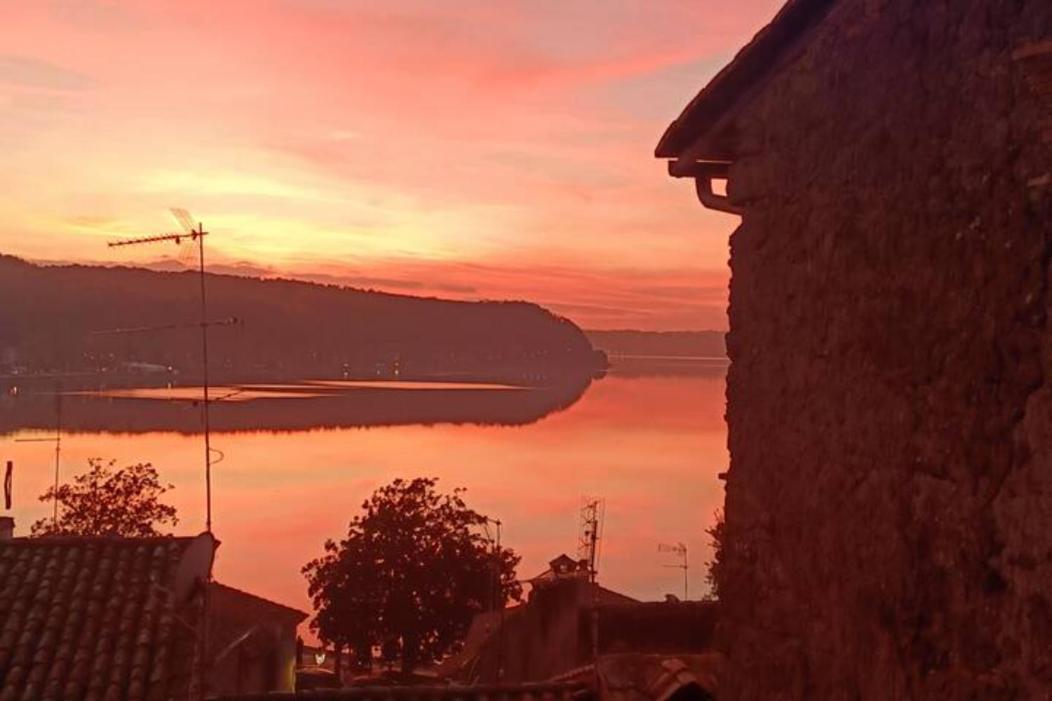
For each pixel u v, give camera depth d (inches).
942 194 128.3
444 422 4913.9
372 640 1278.3
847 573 151.7
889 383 141.0
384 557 1282.0
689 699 291.0
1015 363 114.7
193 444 3184.1
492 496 2869.1
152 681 310.0
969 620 122.8
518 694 333.1
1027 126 112.2
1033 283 111.5
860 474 148.6
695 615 522.9
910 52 135.5
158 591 349.7
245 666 617.3
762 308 183.8
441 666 1314.0
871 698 144.2
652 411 5974.4
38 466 2399.1
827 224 159.5
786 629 171.6
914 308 134.6
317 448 3718.0
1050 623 108.9
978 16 121.0
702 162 210.2
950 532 126.5
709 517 2573.8
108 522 1065.5
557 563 803.4
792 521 170.2
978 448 121.3
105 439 2987.2
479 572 1296.8
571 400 6707.7
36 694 303.4
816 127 163.0
